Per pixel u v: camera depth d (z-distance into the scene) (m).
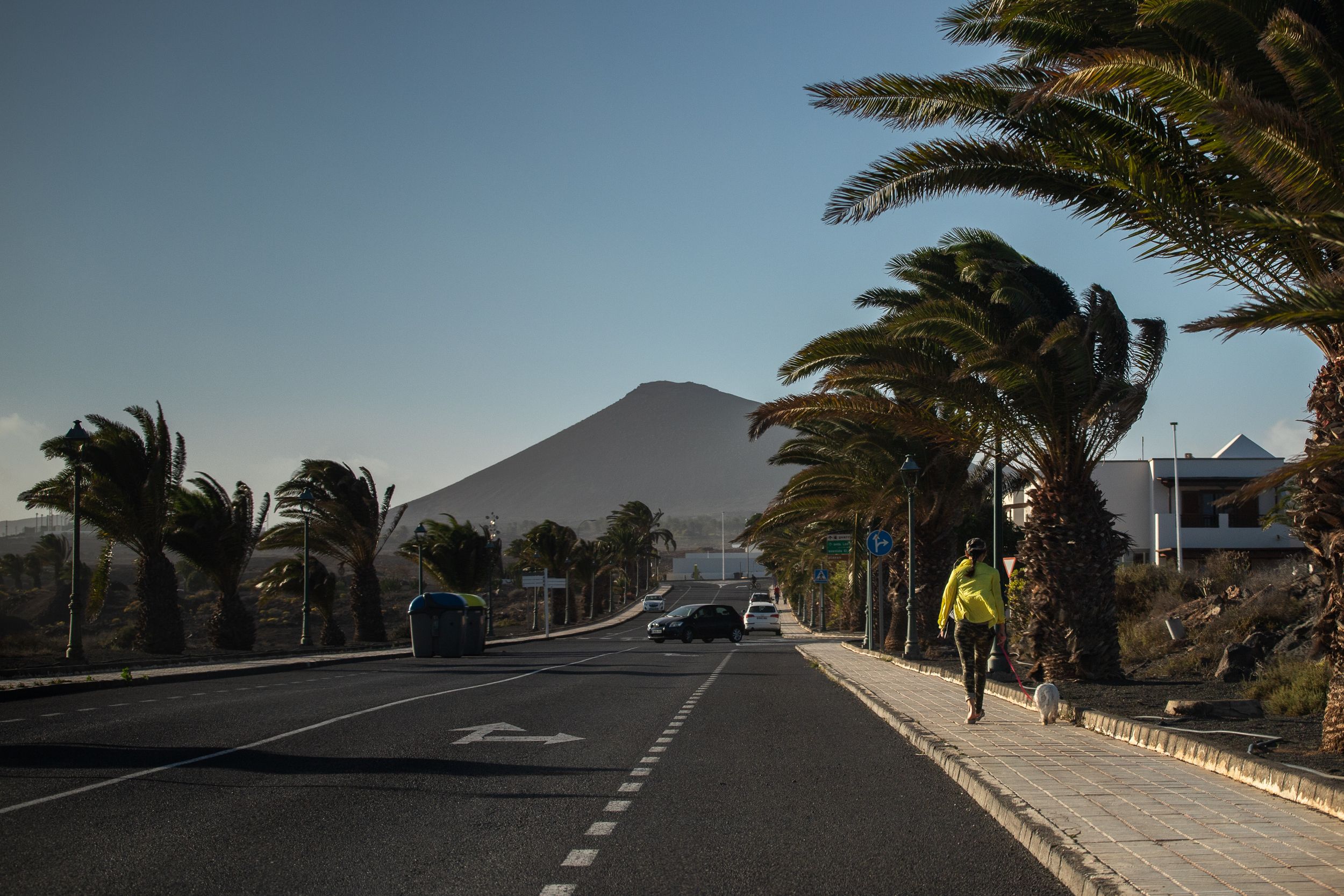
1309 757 9.38
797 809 8.31
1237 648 17.38
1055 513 17.64
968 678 13.16
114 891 6.02
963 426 19.48
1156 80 9.38
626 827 7.66
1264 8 9.05
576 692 19.11
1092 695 15.54
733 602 127.19
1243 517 53.41
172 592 35.81
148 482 34.84
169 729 13.27
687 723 14.13
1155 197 11.77
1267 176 8.49
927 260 21.73
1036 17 12.29
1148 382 17.83
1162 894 5.40
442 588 62.34
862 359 18.89
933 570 32.47
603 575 111.25
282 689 20.50
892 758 10.96
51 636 66.50
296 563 47.91
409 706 16.34
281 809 8.25
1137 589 28.08
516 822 7.83
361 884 6.17
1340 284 7.84
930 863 6.63
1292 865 5.97
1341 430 9.74
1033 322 16.64
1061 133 12.30
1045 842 6.59
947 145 12.80
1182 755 9.92
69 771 10.01
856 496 35.03
